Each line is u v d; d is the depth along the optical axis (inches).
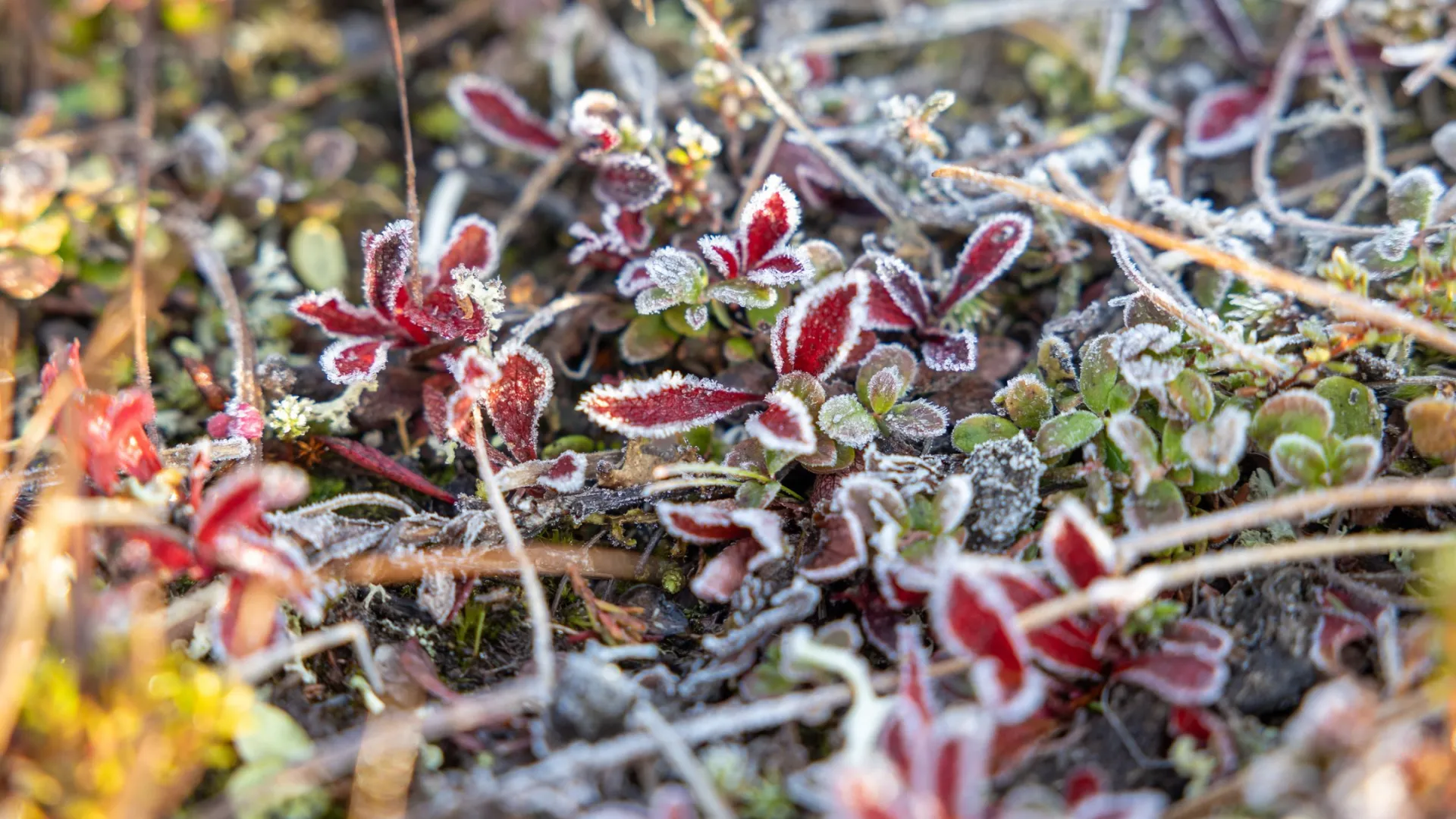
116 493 8.8
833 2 11.4
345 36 11.5
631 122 9.8
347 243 10.6
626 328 10.0
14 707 8.4
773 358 9.4
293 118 11.1
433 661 9.0
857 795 8.0
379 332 9.5
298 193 10.5
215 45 11.1
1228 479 8.9
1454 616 8.5
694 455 9.3
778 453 9.1
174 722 8.5
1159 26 11.3
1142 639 8.7
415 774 8.7
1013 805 8.3
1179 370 9.0
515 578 9.2
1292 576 8.8
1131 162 10.2
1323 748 8.2
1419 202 9.4
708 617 9.2
